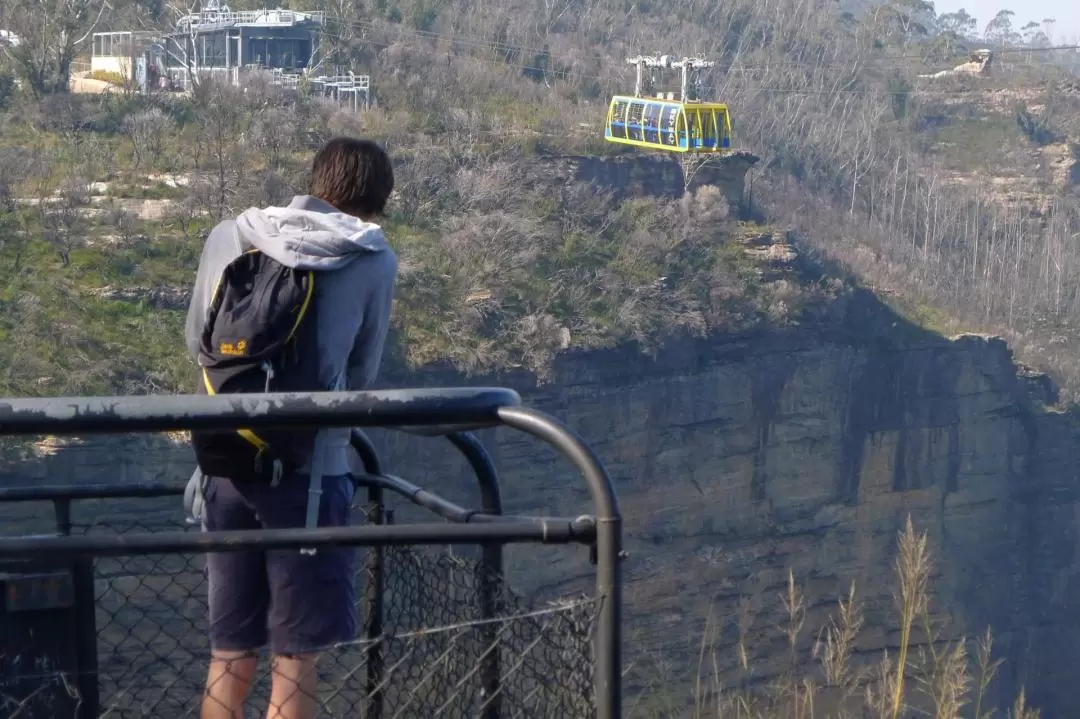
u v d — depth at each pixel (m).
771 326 38.50
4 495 2.94
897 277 52.28
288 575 2.55
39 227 31.16
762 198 59.66
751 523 37.78
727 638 35.22
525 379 33.19
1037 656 45.09
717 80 74.62
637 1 85.94
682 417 36.38
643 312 36.09
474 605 2.45
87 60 52.75
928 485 42.44
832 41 92.25
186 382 27.30
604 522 2.02
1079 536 46.00
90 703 2.77
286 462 2.43
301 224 2.46
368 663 2.68
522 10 74.25
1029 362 51.91
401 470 29.03
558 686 2.14
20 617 2.75
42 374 25.97
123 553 1.97
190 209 33.41
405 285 33.25
